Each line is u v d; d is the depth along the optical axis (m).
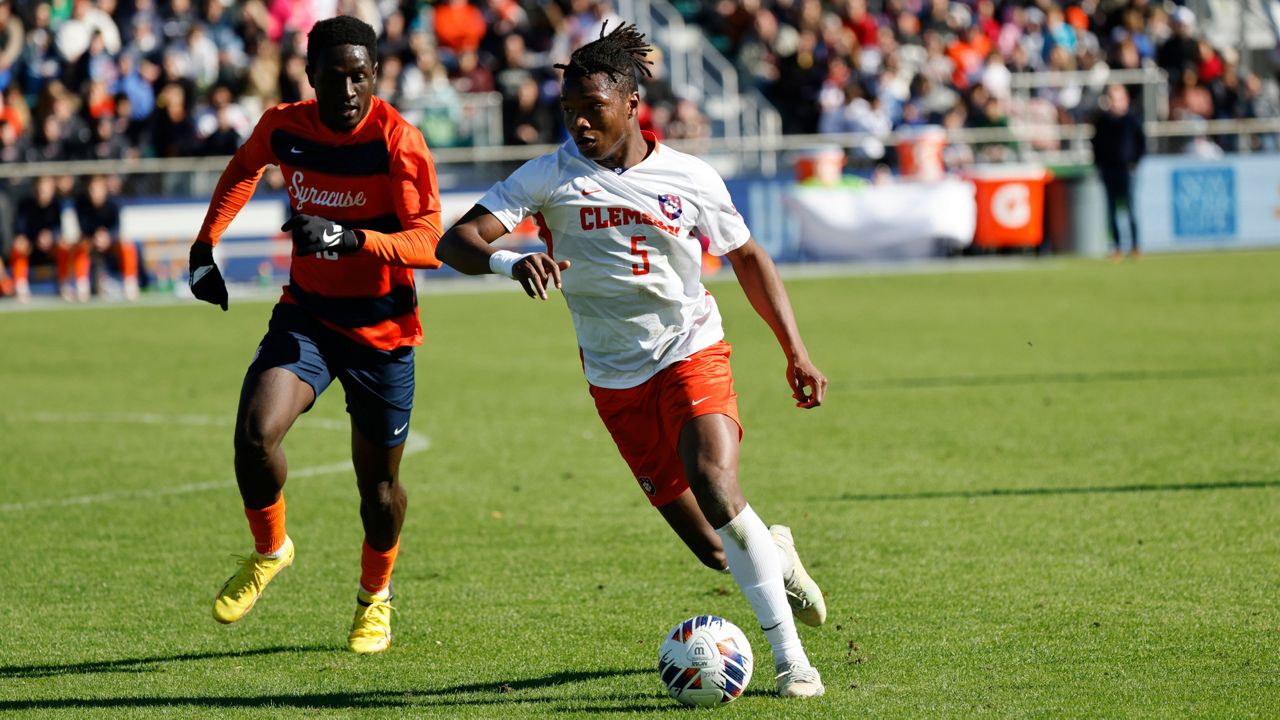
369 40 19.59
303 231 18.25
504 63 89.38
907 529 27.27
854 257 88.56
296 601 23.47
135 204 76.88
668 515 19.22
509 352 56.06
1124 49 105.06
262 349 20.09
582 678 19.03
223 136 78.88
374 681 19.14
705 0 109.94
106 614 22.69
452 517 29.23
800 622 21.31
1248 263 85.00
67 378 50.59
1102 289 73.50
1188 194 95.81
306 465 35.19
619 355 18.53
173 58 80.00
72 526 28.94
